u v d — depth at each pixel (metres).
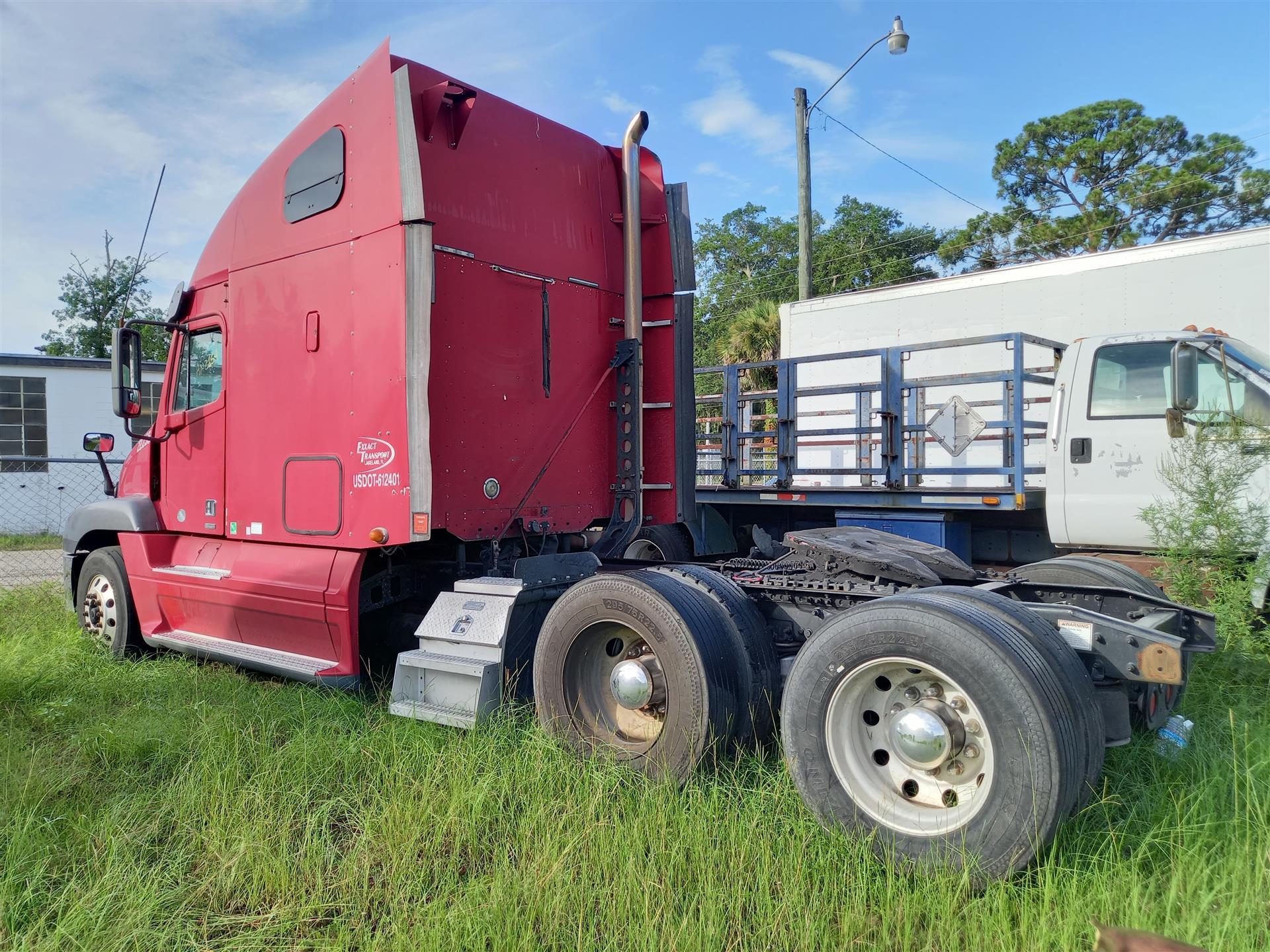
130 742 4.14
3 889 2.83
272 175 5.43
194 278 6.16
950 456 8.80
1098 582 4.51
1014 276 8.53
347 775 3.82
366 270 4.73
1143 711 3.62
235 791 3.62
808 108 17.08
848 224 46.28
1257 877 2.66
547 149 5.50
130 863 3.04
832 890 2.77
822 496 7.48
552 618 4.04
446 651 4.36
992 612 3.00
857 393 7.38
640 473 5.71
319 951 2.56
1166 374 6.32
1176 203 33.69
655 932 2.52
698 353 41.94
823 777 3.14
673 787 3.47
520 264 5.23
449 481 4.81
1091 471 6.54
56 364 19.94
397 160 4.55
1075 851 2.83
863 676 3.11
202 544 5.98
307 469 5.11
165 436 6.30
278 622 5.25
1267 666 5.00
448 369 4.80
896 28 15.07
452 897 2.82
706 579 3.92
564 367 5.53
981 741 2.90
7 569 13.27
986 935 2.44
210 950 2.60
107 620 6.70
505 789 3.48
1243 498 5.75
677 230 5.88
